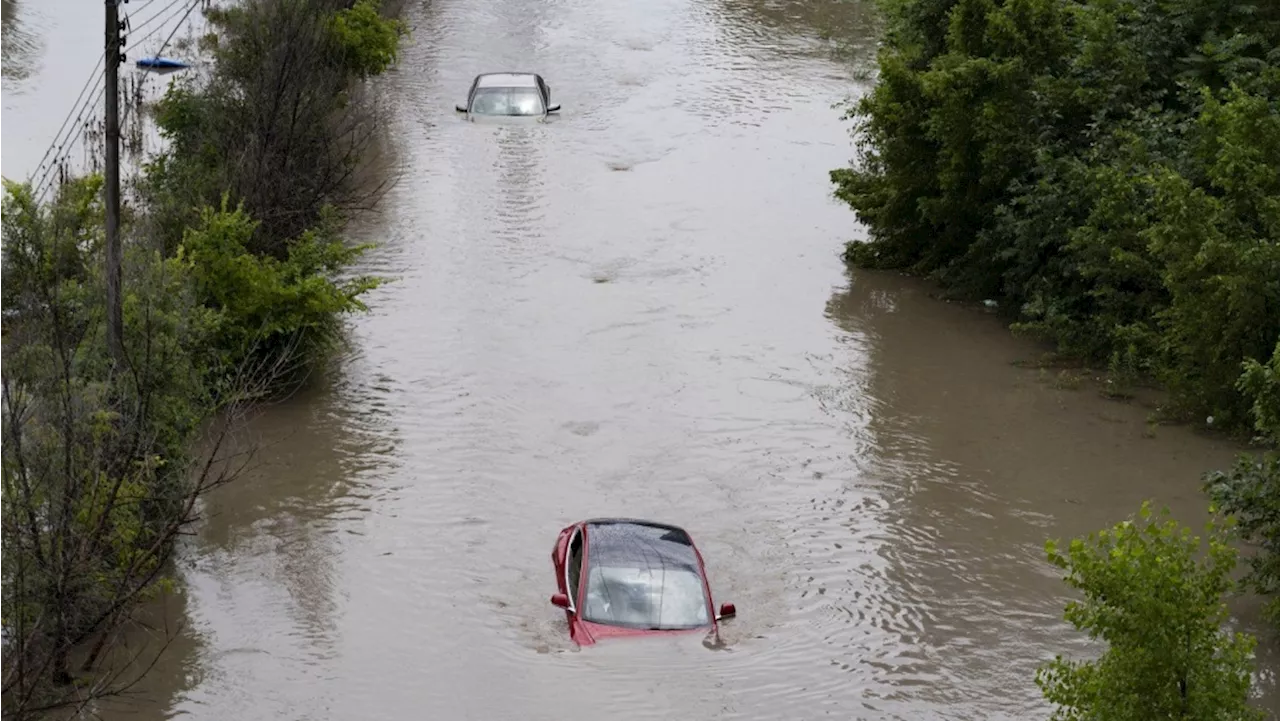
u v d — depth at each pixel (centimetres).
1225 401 2816
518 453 2638
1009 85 3347
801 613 2153
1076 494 2567
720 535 2378
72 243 2314
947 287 3581
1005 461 2688
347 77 4688
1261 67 3338
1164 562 1581
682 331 3231
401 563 2256
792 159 4494
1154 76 3491
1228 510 2209
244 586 2175
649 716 1836
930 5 3716
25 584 1753
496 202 4019
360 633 2052
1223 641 1591
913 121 3506
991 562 2334
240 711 1847
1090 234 3092
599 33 5991
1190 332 2809
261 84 3322
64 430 1819
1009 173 3381
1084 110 3391
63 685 1859
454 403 2828
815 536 2394
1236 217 2858
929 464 2669
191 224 2905
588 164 4378
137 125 4100
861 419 2844
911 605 2192
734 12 6431
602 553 2147
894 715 1889
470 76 5275
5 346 2008
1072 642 2109
